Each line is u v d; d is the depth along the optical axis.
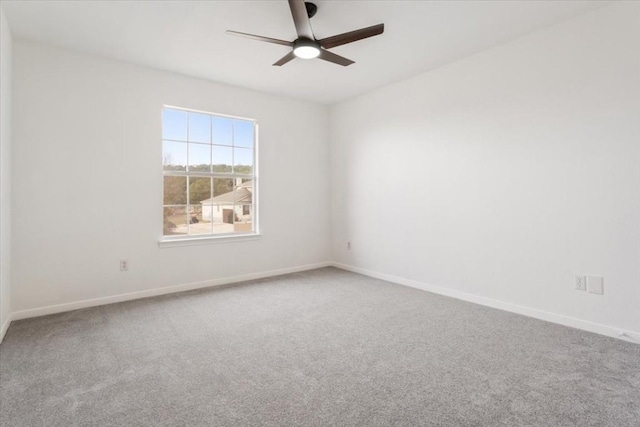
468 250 3.53
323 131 5.28
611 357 2.23
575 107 2.73
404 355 2.30
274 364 2.19
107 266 3.48
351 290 3.97
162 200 3.81
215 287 4.11
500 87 3.22
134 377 2.03
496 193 3.27
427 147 3.92
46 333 2.71
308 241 5.14
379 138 4.52
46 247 3.17
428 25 2.85
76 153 3.31
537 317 2.99
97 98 3.41
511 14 2.68
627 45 2.46
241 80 4.16
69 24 2.82
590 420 1.60
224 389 1.90
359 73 3.95
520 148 3.09
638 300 2.44
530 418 1.62
